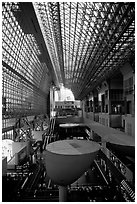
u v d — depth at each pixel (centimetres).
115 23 2066
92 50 3180
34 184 2356
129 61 2705
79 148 1742
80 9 2556
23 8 2486
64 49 4069
